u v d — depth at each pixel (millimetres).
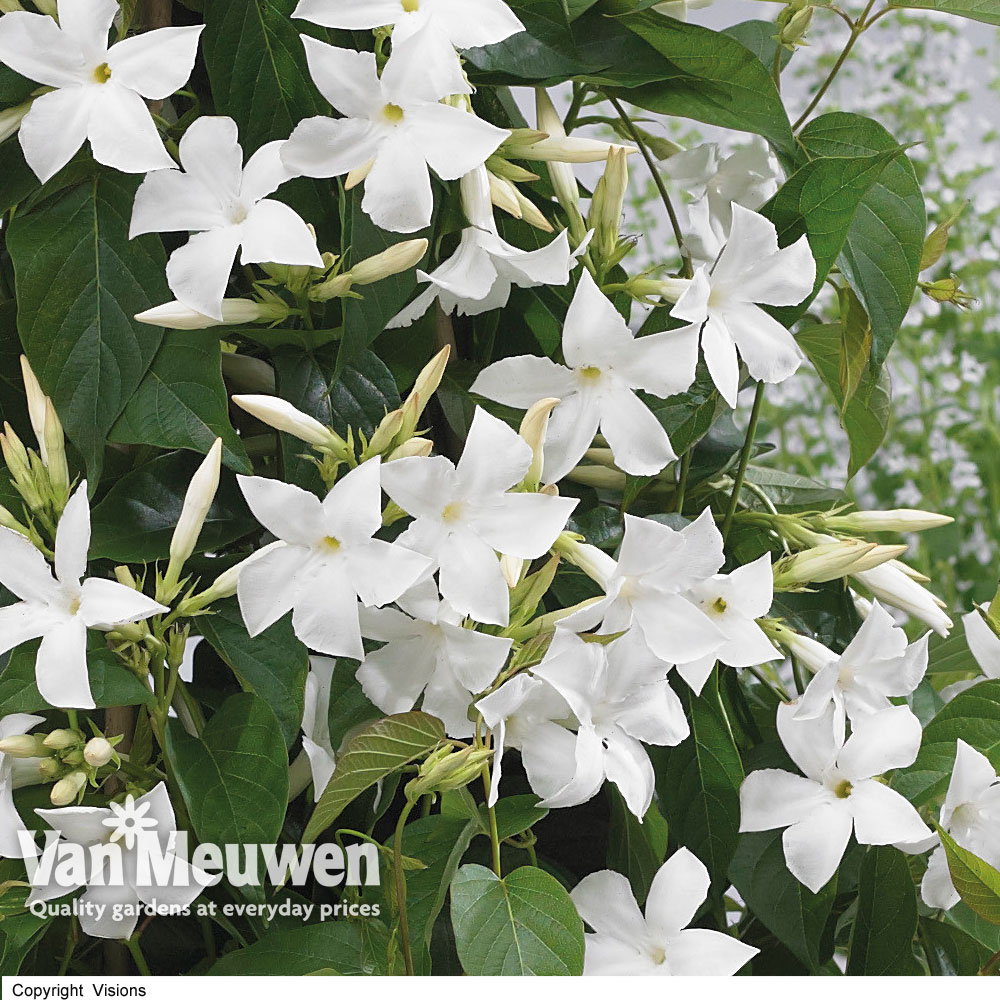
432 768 387
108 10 391
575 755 385
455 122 382
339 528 368
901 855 444
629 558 391
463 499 377
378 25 387
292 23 420
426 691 400
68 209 414
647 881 453
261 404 386
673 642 396
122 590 369
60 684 365
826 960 481
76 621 370
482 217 418
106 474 439
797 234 444
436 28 386
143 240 411
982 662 469
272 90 420
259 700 401
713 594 429
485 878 393
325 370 427
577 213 457
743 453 478
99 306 407
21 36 387
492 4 391
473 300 432
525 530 376
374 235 410
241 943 428
